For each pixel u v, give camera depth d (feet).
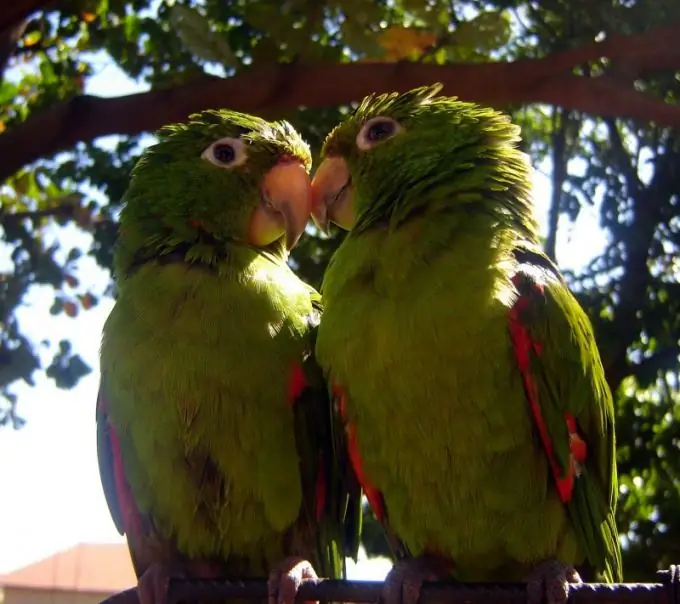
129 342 1.49
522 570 1.46
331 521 1.58
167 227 1.60
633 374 2.75
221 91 2.14
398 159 1.53
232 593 1.41
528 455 1.41
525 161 1.54
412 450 1.41
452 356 1.38
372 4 2.13
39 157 2.20
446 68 2.14
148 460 1.49
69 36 2.77
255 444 1.48
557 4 2.43
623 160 2.75
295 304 1.55
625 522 2.92
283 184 1.62
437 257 1.42
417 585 1.40
